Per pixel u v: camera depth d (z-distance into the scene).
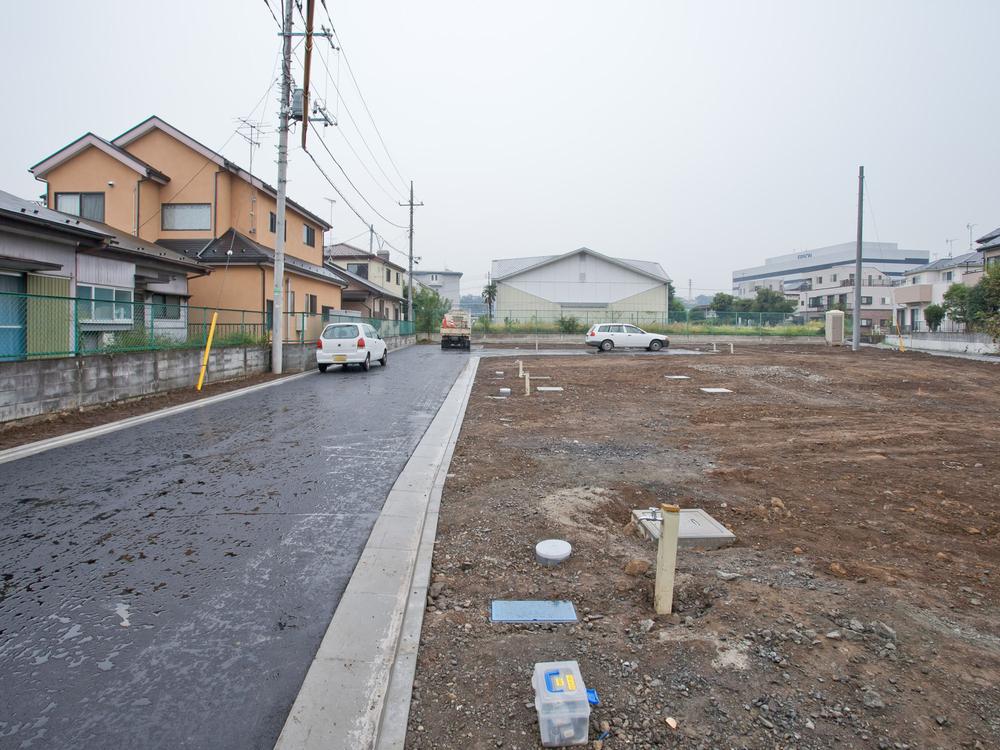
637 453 7.76
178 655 3.05
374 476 6.46
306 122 16.36
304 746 2.40
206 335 15.00
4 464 6.82
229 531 4.79
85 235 12.83
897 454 7.90
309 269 25.39
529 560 4.26
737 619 3.34
